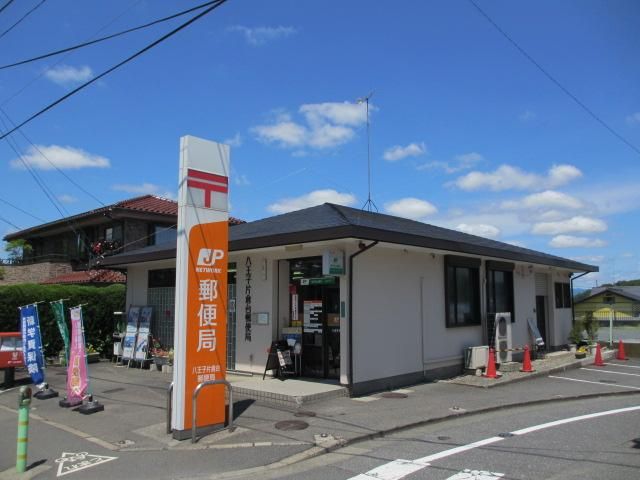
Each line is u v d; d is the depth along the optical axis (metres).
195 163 7.97
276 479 5.89
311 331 11.77
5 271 26.94
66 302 17.38
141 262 15.60
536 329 17.69
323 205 14.27
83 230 25.97
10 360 12.65
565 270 20.94
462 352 13.91
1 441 7.82
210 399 7.79
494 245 17.03
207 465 6.43
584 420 8.59
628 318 31.70
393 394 10.73
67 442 7.56
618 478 5.52
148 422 8.62
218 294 8.06
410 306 12.25
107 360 17.42
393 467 6.15
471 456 6.51
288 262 12.41
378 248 11.45
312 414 8.82
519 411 9.52
